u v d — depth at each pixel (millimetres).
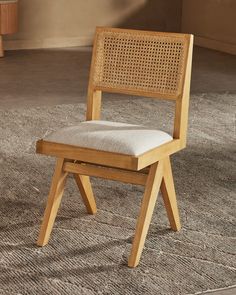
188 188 3988
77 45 9602
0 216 3521
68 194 3820
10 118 5465
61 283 2855
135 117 5617
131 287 2832
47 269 2977
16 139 4879
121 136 2988
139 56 3236
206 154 4648
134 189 3924
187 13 10102
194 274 2961
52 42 9453
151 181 3010
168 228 3408
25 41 9281
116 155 2893
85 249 3170
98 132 3027
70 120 5484
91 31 9656
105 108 5875
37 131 5117
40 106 5953
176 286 2852
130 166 2863
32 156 4504
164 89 3189
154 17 10070
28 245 3203
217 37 9500
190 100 6266
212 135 5113
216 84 7109
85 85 6988
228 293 2814
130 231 3373
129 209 3637
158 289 2822
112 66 3287
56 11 9391
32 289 2805
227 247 3232
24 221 3473
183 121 3184
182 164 4414
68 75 7508
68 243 3229
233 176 4230
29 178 4098
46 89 6738
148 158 2912
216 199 3834
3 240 3252
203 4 9719
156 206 3670
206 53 9164
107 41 3293
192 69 7969
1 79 7203
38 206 3674
